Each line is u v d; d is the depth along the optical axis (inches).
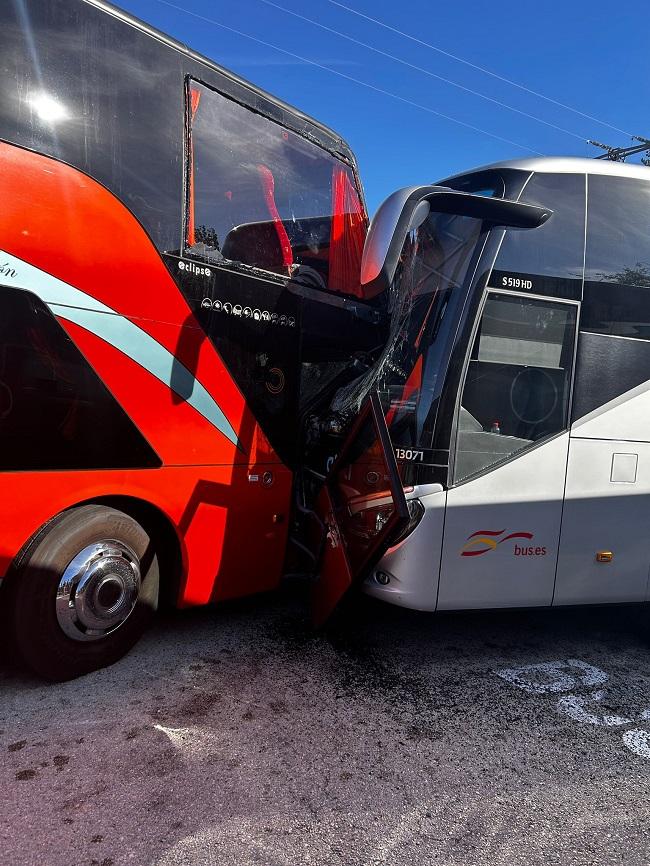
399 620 179.3
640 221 158.1
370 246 125.3
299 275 176.6
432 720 127.3
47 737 112.5
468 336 141.8
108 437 131.0
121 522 136.3
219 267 150.4
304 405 184.4
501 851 91.9
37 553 124.0
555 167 153.7
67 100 123.9
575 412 149.9
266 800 99.6
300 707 128.7
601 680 150.7
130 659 144.2
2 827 90.2
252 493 160.1
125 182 132.6
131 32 135.0
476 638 171.8
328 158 189.5
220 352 150.6
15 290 116.6
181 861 86.0
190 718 121.5
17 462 119.0
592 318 151.9
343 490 156.3
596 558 154.3
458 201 137.5
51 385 122.3
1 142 114.8
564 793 106.5
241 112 160.2
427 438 141.0
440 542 141.2
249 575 163.3
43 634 126.0
